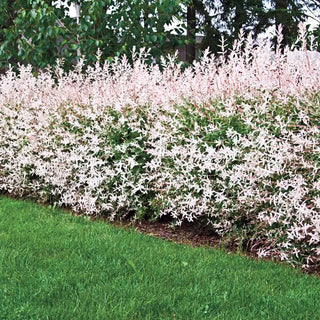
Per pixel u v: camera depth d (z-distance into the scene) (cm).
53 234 443
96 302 287
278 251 396
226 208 435
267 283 334
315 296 310
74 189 573
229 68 475
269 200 398
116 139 539
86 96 605
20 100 709
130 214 563
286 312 281
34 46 889
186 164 442
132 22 853
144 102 534
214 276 344
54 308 278
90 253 386
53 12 835
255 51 452
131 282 323
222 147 444
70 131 596
